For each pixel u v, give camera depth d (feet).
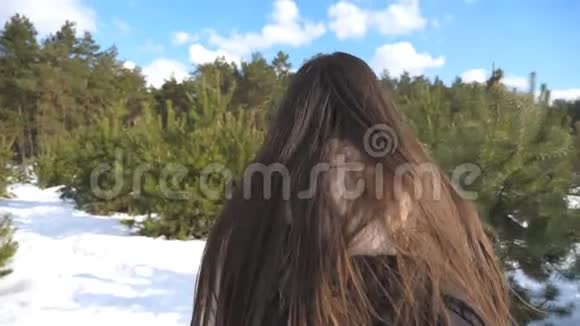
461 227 2.75
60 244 25.13
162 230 28.25
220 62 133.69
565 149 11.69
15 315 14.10
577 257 11.06
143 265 20.95
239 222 2.93
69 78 143.64
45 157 64.03
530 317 11.30
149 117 36.45
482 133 11.78
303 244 2.57
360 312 2.38
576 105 14.61
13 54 140.97
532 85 12.41
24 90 137.59
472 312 2.40
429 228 2.60
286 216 2.72
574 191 12.39
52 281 17.70
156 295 16.53
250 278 2.77
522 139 11.48
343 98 2.79
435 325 2.31
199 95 30.45
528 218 10.91
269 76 130.72
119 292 16.76
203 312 3.07
